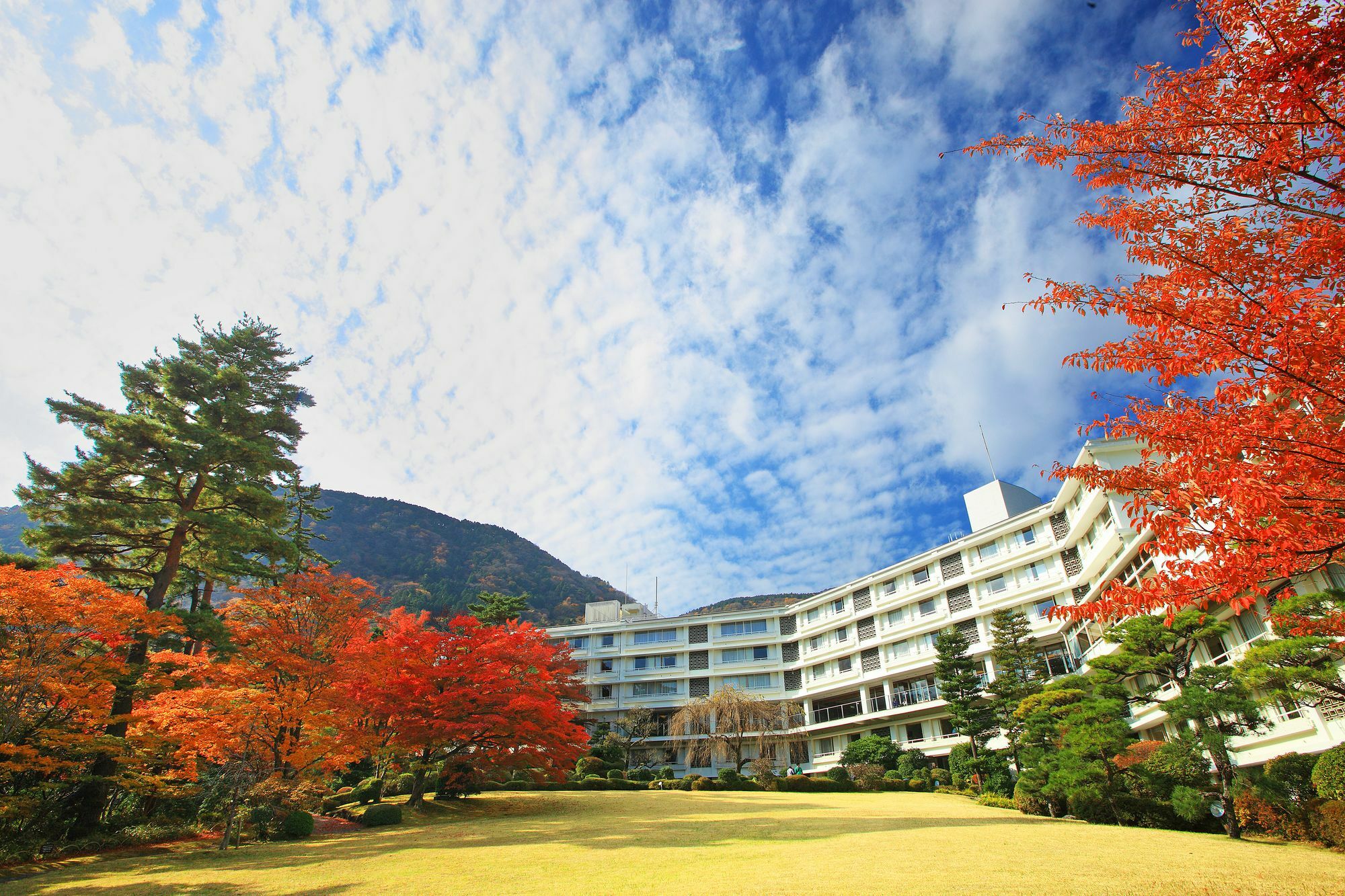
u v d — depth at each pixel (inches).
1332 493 216.4
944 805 1091.3
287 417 1104.8
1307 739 756.0
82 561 984.3
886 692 1937.7
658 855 560.7
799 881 422.3
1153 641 817.5
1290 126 216.2
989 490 1905.8
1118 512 1191.6
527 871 502.3
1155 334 255.3
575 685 1274.6
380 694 954.1
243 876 526.9
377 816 865.5
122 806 848.9
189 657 823.7
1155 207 265.4
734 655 2368.4
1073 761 812.0
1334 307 214.5
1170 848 551.5
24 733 682.8
